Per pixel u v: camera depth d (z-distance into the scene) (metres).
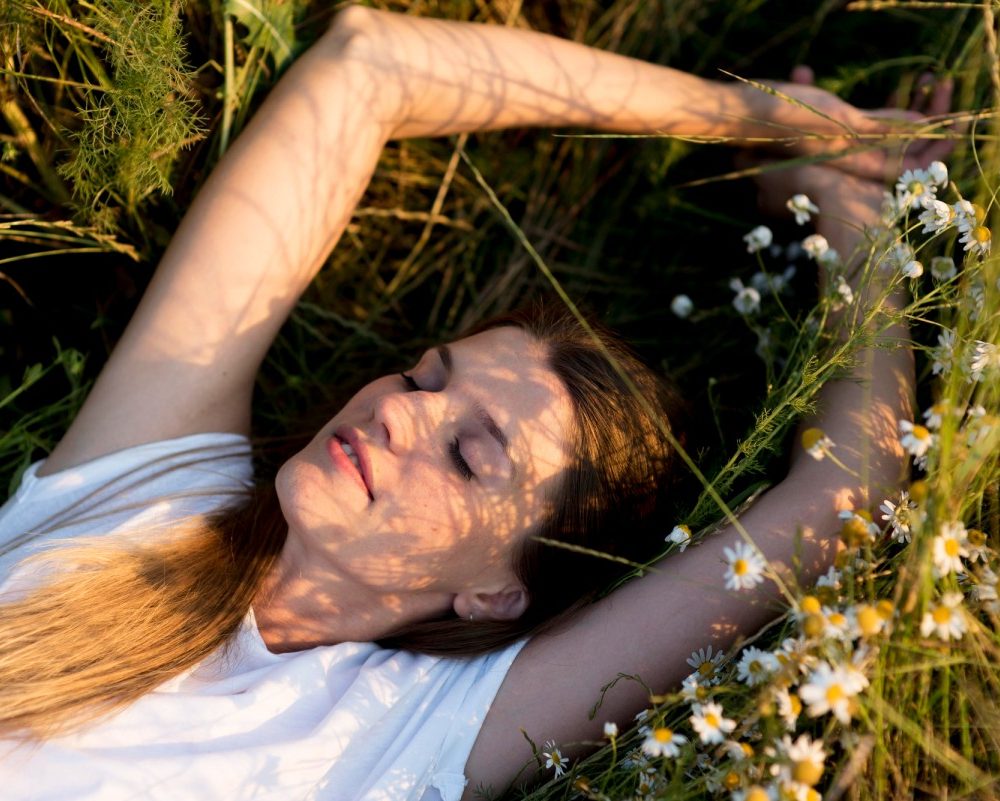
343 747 1.18
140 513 1.29
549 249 1.88
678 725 1.17
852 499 1.24
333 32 1.40
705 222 1.83
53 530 1.27
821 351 1.38
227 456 1.37
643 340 1.79
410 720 1.21
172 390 1.32
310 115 1.35
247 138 1.36
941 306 1.15
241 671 1.26
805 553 1.22
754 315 1.66
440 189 1.79
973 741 1.10
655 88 1.50
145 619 1.23
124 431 1.30
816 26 1.79
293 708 1.21
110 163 1.27
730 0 1.84
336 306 1.80
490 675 1.22
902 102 1.59
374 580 1.23
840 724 1.07
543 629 1.30
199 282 1.32
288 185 1.34
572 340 1.31
